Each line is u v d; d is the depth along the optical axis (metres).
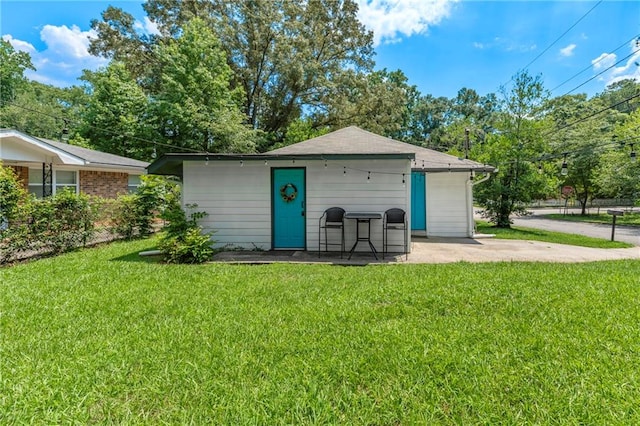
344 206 7.20
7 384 2.11
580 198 24.23
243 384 2.13
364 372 2.25
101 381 2.16
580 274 4.70
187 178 7.50
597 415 1.80
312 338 2.77
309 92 22.39
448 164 9.72
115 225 8.70
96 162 11.05
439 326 2.98
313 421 1.79
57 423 1.79
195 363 2.37
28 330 2.96
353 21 22.78
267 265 5.82
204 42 18.23
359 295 3.90
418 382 2.13
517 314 3.22
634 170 15.28
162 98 17.86
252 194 7.42
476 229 12.23
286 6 20.78
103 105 18.36
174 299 3.82
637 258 6.36
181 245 5.97
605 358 2.36
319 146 9.07
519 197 12.52
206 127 17.25
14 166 9.98
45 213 6.55
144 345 2.66
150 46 21.20
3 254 5.84
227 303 3.68
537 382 2.11
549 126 13.22
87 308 3.53
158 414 1.87
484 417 1.81
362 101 22.44
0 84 28.06
